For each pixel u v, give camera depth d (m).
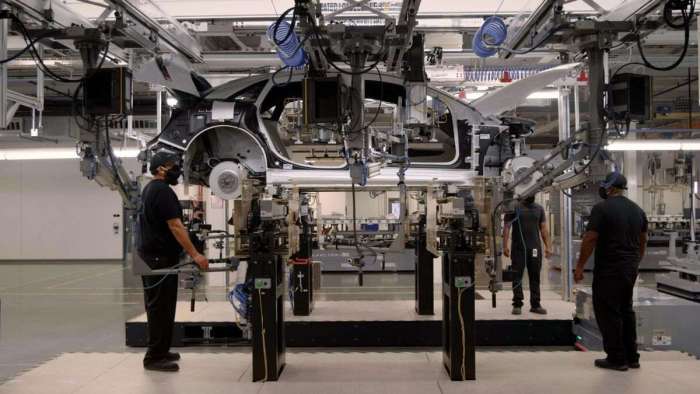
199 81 5.17
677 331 4.91
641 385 3.47
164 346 3.92
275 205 3.81
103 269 12.82
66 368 3.92
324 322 5.52
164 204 3.75
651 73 9.31
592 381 3.57
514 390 3.40
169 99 5.38
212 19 5.42
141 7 4.59
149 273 3.71
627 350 3.92
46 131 11.02
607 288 3.83
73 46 4.47
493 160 4.95
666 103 11.78
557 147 4.25
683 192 12.79
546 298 7.15
